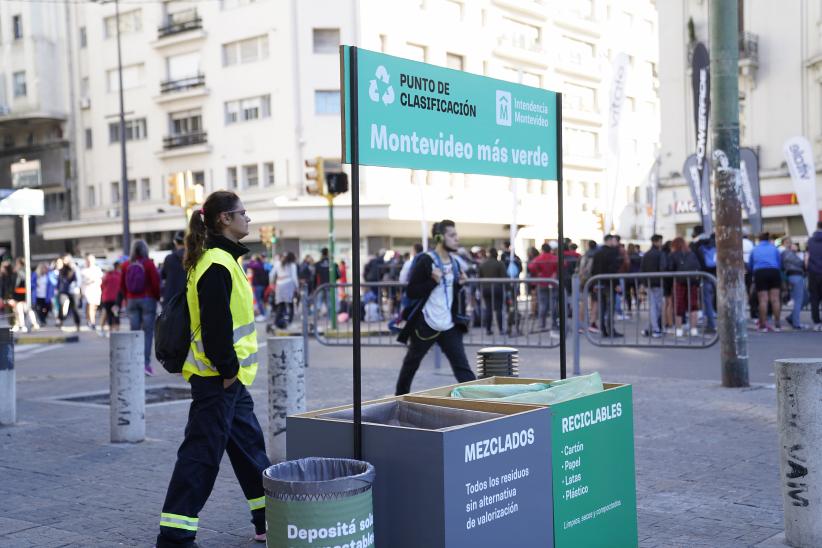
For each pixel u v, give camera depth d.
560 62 49.25
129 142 46.84
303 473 3.32
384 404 3.92
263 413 8.77
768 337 14.62
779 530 4.78
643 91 57.03
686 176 19.23
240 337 4.48
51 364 14.77
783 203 30.47
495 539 3.34
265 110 41.12
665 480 5.85
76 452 7.09
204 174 43.47
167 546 4.34
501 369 6.02
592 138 52.88
